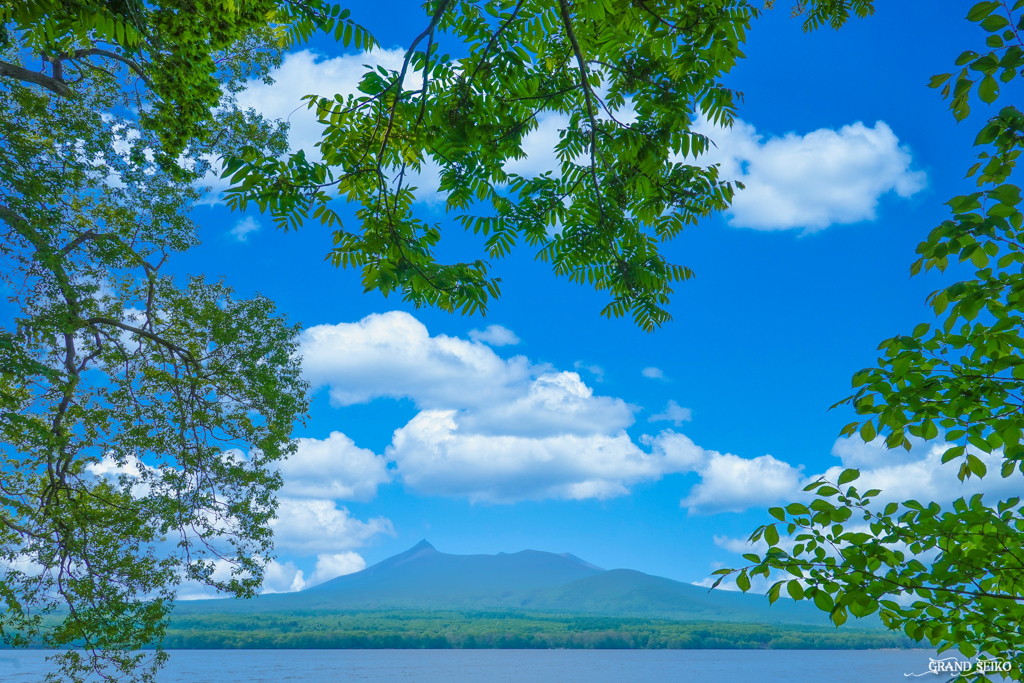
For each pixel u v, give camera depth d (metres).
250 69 12.27
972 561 2.78
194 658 158.25
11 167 9.85
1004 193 2.46
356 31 3.98
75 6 4.82
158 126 9.13
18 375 9.16
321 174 3.71
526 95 4.38
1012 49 2.36
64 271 10.65
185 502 12.83
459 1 4.09
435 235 4.39
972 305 2.61
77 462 12.99
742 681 100.94
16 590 11.45
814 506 2.90
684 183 5.11
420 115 4.03
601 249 5.74
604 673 116.56
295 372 14.45
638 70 4.11
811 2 7.43
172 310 14.60
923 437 2.89
